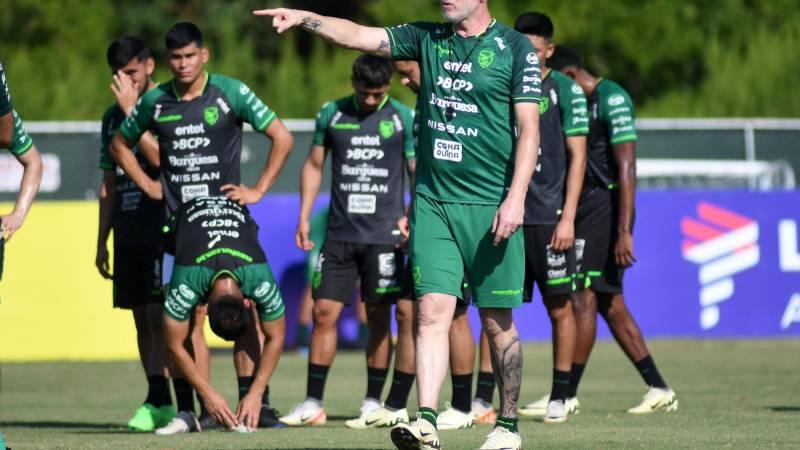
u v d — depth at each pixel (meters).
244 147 47.06
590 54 80.50
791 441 21.75
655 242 48.34
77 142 46.31
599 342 51.78
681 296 48.47
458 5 18.92
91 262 45.56
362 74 28.19
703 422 25.41
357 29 19.44
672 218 48.47
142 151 26.47
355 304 49.47
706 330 48.59
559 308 26.44
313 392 27.34
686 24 80.94
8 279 44.94
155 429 26.11
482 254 19.30
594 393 33.44
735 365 41.31
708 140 50.12
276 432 24.66
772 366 40.84
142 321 27.62
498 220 18.48
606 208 28.75
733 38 81.62
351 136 28.56
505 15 78.31
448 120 19.11
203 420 25.95
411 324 26.36
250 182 47.16
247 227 23.81
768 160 50.19
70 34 79.38
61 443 22.38
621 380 37.47
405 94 68.12
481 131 18.98
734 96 69.62
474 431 24.72
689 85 81.50
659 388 28.41
